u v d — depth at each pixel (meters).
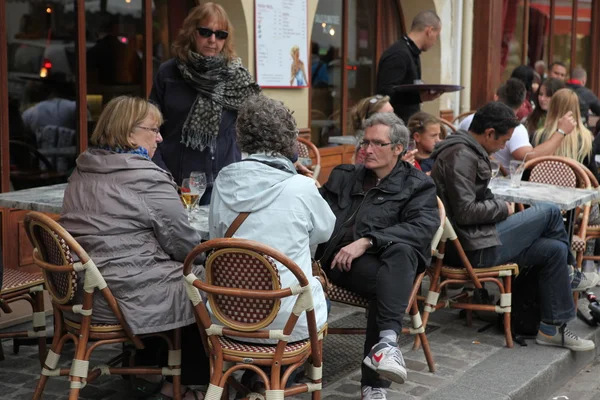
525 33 26.66
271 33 15.69
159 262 7.21
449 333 10.73
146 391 8.12
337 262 8.26
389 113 8.77
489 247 9.77
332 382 8.88
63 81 12.63
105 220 7.02
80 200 7.13
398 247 8.12
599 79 32.41
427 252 8.58
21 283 8.34
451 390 8.70
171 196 7.22
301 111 16.97
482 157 9.85
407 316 11.19
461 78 23.09
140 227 7.09
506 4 25.17
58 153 12.68
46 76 12.36
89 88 13.05
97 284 6.75
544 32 28.14
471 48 23.25
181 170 9.59
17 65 11.91
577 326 11.28
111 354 9.40
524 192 10.88
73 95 12.82
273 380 6.64
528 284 10.45
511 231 9.93
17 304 10.66
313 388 7.02
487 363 9.60
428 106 22.31
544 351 10.14
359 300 8.54
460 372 9.30
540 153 13.11
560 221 10.24
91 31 12.98
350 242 8.59
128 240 7.04
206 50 9.48
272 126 6.89
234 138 9.76
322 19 18.52
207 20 9.38
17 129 12.00
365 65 20.41
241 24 15.06
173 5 14.65
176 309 7.09
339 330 8.53
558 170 12.80
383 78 14.36
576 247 11.80
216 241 6.31
